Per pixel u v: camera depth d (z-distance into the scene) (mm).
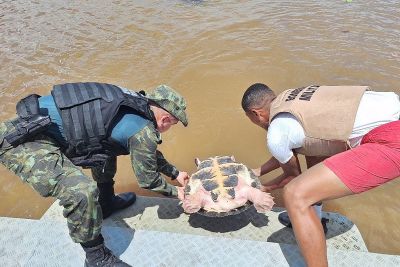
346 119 2363
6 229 2965
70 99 2525
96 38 7445
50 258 2740
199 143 4840
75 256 2748
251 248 2727
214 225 3402
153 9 8578
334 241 3172
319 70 6082
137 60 6645
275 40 7000
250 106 2783
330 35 7074
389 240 3545
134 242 2832
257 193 3215
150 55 6766
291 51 6625
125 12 8492
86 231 2414
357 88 2471
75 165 2668
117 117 2623
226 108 5406
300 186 2234
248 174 3422
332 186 2201
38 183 2385
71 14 8539
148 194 4211
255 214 3488
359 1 8500
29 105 2484
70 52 7008
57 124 2521
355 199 3953
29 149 2416
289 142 2555
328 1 8570
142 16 8266
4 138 2418
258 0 8812
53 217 3482
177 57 6664
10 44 7371
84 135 2539
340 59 6324
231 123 5141
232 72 6168
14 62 6777
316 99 2482
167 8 8586
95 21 8148
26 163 2391
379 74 5891
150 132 2674
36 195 4285
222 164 3547
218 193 3250
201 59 6562
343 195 2242
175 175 3414
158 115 2830
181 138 4922
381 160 2170
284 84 5812
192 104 5500
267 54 6594
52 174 2393
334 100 2434
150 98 2809
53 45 7266
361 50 6547
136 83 6012
